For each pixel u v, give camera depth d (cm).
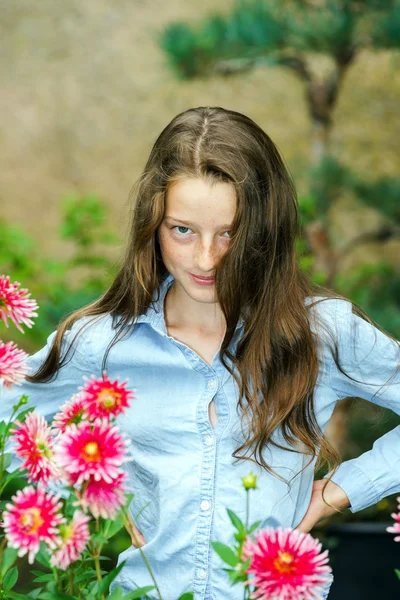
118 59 778
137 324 207
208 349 208
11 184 762
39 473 157
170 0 780
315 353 201
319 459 217
